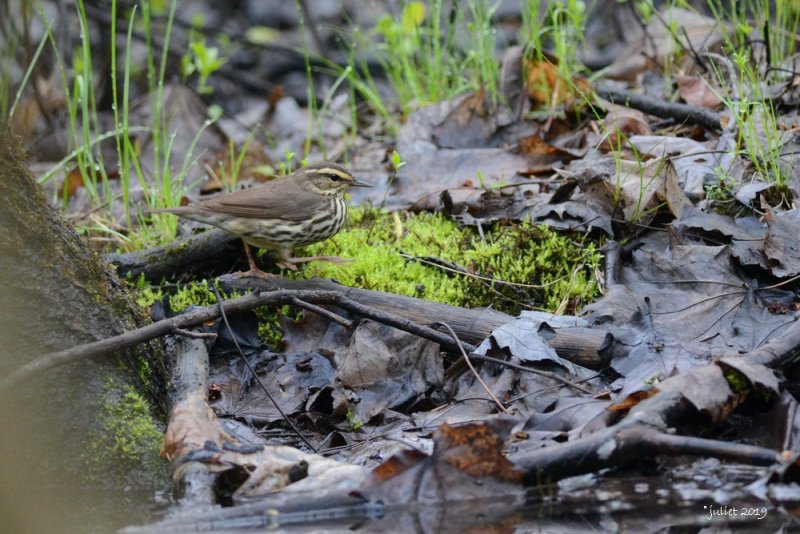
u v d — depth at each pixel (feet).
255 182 51.52
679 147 41.63
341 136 55.67
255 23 80.59
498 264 37.42
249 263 38.32
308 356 34.06
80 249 29.22
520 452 26.61
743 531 23.79
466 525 24.76
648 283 34.86
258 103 72.18
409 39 54.39
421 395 31.65
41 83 63.26
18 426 26.68
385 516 25.11
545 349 30.86
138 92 68.95
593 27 70.08
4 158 27.40
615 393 29.32
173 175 53.62
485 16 54.60
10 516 26.13
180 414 27.99
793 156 38.55
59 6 64.54
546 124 47.67
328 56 71.87
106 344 27.76
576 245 37.35
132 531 24.79
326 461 26.86
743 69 38.99
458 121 49.06
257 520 24.93
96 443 27.63
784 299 33.17
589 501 25.20
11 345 27.17
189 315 29.53
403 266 37.93
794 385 28.35
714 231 35.78
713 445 24.64
